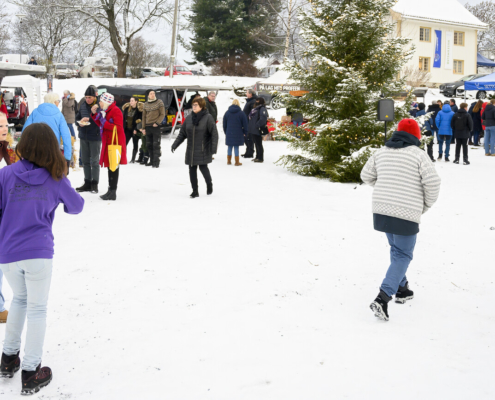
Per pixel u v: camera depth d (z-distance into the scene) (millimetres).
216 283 4875
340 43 11328
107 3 37375
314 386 3115
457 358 3500
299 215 7750
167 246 6031
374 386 3121
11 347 3160
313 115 11516
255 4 42125
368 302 4496
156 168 11836
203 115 8633
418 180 4145
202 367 3336
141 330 3863
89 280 4891
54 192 3125
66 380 3166
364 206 8477
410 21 41031
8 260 2990
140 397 2990
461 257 5828
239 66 40562
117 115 8219
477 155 16266
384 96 11203
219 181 10508
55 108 7223
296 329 3914
